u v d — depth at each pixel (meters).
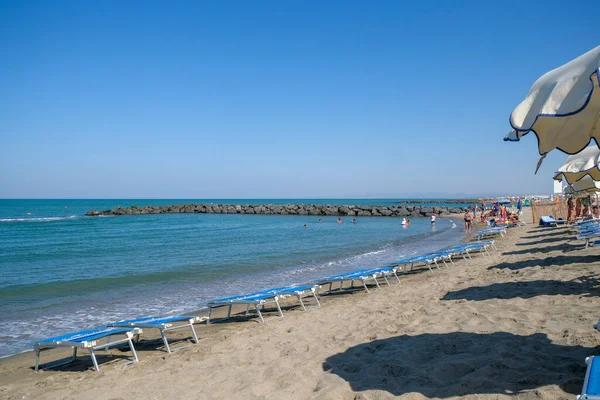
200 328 7.68
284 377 4.30
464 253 14.48
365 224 42.72
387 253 18.78
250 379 4.37
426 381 3.71
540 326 4.88
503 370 3.68
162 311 9.35
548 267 9.02
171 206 79.94
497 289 7.45
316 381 4.11
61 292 11.60
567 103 2.56
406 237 27.22
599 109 3.04
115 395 4.36
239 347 5.78
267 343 5.78
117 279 13.30
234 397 3.96
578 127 3.17
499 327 5.05
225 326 7.69
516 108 2.88
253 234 30.81
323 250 20.45
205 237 28.52
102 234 31.78
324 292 10.70
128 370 5.28
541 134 3.15
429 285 9.14
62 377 5.29
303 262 16.52
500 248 14.86
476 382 3.49
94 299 10.71
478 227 31.97
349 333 5.75
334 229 35.66
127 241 26.09
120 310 9.52
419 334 5.20
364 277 9.87
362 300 8.56
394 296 8.45
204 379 4.57
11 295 11.26
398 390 3.62
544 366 3.69
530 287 7.24
